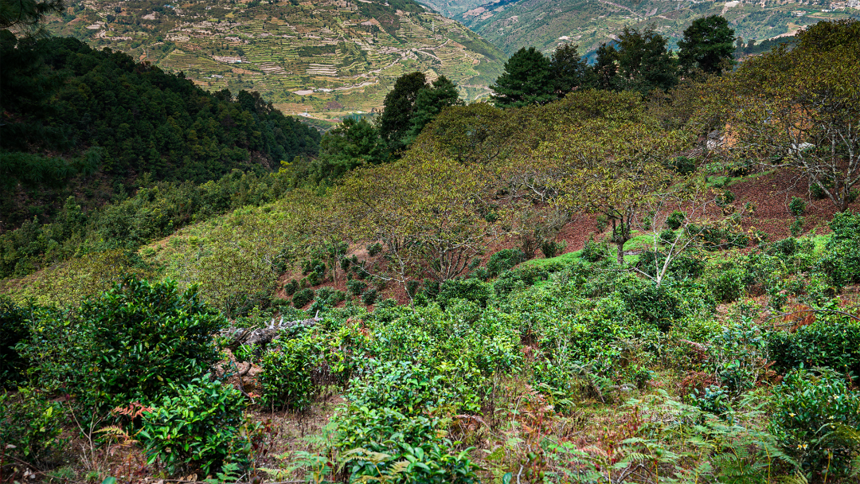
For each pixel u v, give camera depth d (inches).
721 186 1032.2
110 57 5920.3
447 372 244.8
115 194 4143.7
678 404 188.1
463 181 922.7
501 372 281.4
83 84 4466.0
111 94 4660.4
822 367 237.5
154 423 171.0
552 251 986.7
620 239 759.1
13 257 2775.6
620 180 706.2
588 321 367.2
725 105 937.5
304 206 1509.6
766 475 151.9
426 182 932.6
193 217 2605.8
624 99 1421.0
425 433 161.3
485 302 724.0
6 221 3567.9
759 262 579.8
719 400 203.8
